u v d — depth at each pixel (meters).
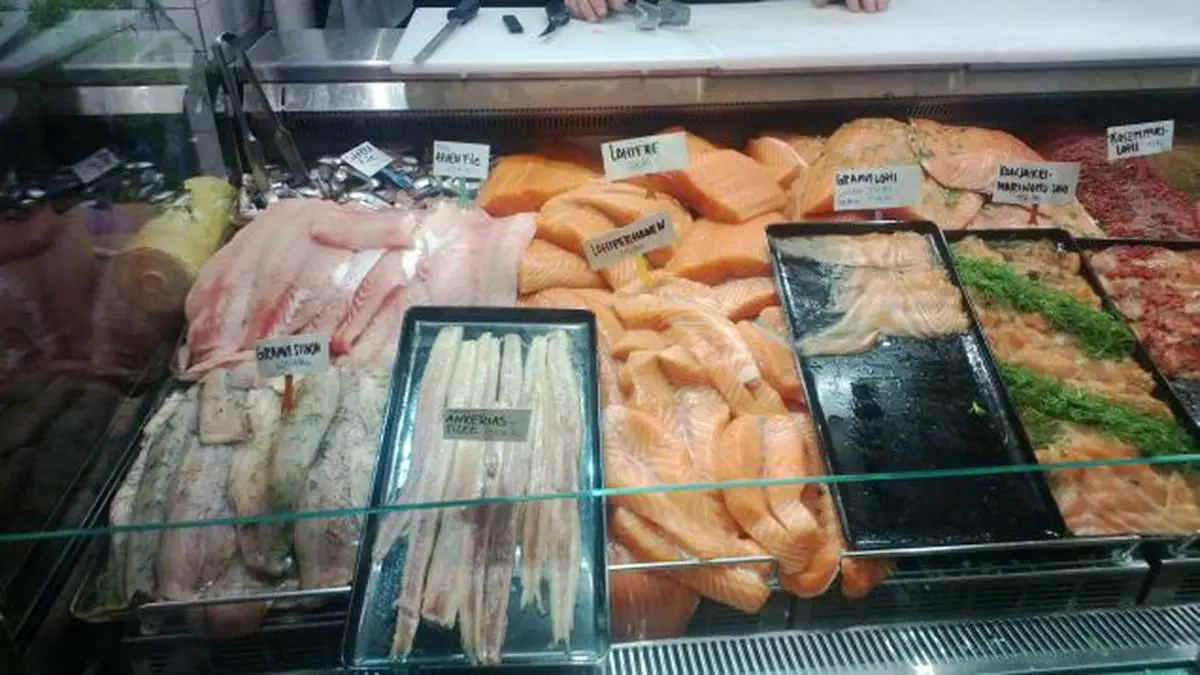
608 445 1.86
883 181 2.55
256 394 1.98
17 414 1.59
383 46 2.71
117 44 2.09
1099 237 2.62
